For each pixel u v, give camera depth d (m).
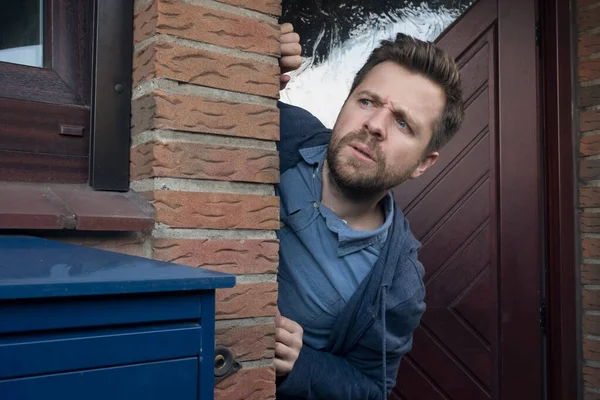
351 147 1.22
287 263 1.28
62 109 0.96
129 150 1.01
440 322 2.15
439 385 2.14
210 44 0.98
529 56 2.21
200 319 0.65
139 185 0.97
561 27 2.20
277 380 1.18
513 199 2.18
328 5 2.13
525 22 2.21
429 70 1.28
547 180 2.23
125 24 1.00
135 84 1.00
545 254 2.22
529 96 2.21
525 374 2.15
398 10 2.17
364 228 1.35
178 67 0.94
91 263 0.66
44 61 0.97
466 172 2.18
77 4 0.99
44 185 0.93
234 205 1.00
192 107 0.95
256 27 1.03
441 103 1.30
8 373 0.52
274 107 1.05
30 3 0.96
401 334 1.38
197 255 0.95
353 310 1.25
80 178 0.98
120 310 0.59
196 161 0.96
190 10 0.96
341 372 1.26
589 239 2.17
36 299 0.54
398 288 1.32
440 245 2.16
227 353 0.97
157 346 0.61
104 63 0.98
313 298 1.27
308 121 1.42
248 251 1.01
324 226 1.27
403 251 1.35
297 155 1.35
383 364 1.24
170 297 0.62
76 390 0.56
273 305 1.04
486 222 2.18
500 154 2.18
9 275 0.56
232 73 1.00
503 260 2.17
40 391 0.54
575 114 2.20
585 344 2.16
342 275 1.27
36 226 0.81
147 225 0.91
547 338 2.20
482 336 2.16
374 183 1.22
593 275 2.15
